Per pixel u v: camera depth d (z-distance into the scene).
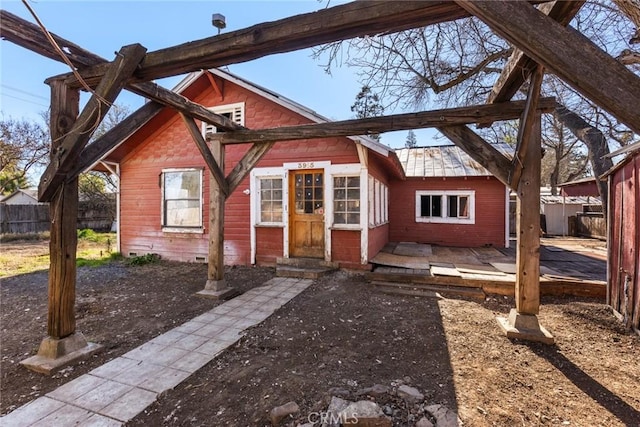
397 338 3.26
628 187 3.67
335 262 6.35
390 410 2.01
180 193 7.70
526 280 3.32
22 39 2.22
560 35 1.37
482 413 2.02
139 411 2.09
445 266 5.94
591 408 2.12
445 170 9.60
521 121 3.12
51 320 2.80
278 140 4.75
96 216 16.08
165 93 3.53
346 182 6.44
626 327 3.51
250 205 7.08
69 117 2.75
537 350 2.99
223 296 4.70
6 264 7.47
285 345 3.10
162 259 7.80
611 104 1.30
